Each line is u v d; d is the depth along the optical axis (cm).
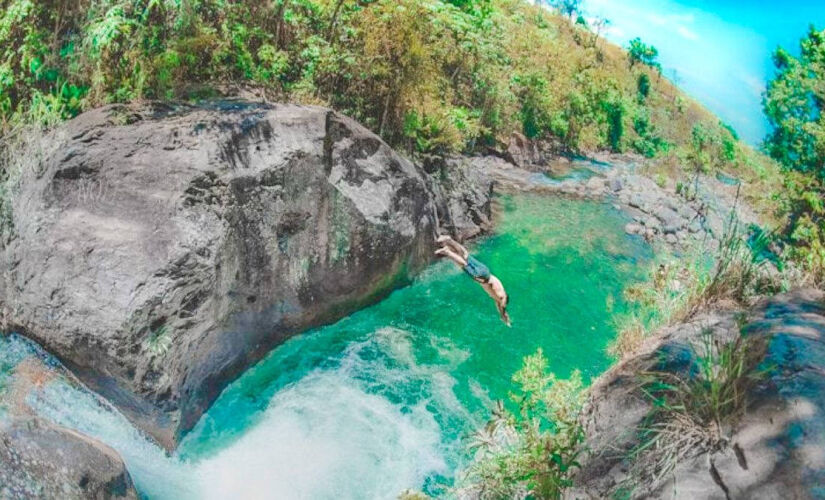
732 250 617
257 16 936
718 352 417
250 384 655
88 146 615
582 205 1479
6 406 512
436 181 1042
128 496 451
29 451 403
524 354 778
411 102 1061
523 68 2194
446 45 1523
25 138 659
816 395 330
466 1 1738
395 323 802
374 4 1011
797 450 302
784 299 481
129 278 542
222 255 590
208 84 816
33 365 562
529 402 530
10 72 717
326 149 721
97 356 529
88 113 670
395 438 612
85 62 733
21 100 727
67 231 574
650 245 1253
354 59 963
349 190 746
